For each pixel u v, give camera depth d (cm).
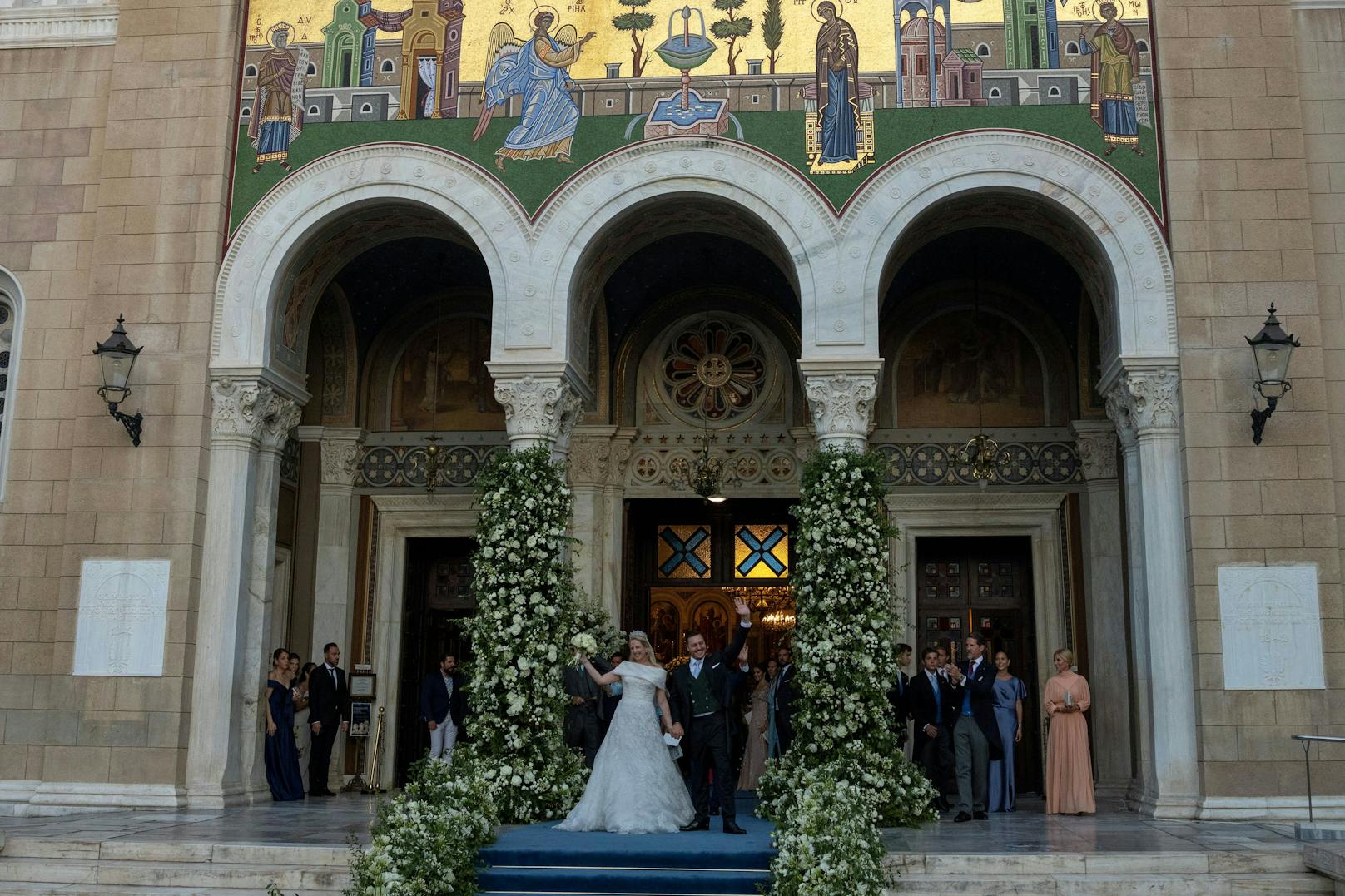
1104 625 1702
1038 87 1477
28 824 1252
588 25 1540
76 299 1539
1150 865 1023
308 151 1534
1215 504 1363
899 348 1852
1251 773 1311
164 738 1405
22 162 1576
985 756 1355
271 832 1176
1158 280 1420
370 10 1562
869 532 1338
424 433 1892
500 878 998
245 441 1486
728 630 1948
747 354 1872
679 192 1488
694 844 1053
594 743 1418
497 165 1514
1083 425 1750
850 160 1477
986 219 1558
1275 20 1466
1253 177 1429
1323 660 1328
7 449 1513
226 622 1448
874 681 1291
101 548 1451
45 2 1603
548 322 1475
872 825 1045
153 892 1017
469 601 1931
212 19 1566
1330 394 1407
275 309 1525
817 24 1515
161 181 1530
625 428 1844
